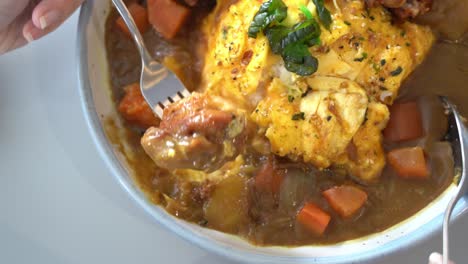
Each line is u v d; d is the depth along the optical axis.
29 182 0.38
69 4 0.35
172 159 0.31
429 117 0.35
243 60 0.34
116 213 0.37
